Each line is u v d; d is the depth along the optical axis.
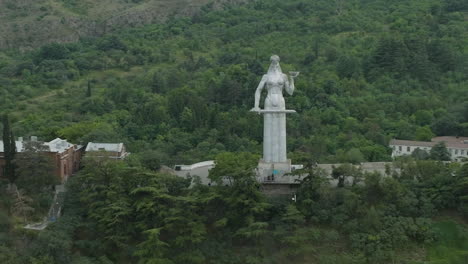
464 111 141.88
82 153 102.69
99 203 76.75
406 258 71.19
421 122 144.88
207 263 72.56
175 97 149.62
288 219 73.44
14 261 70.00
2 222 75.81
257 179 80.12
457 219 75.88
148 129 138.12
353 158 110.56
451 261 70.12
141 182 79.19
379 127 138.50
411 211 76.19
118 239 73.56
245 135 133.50
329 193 76.06
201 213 77.25
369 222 73.12
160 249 71.50
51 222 75.94
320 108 148.25
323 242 73.38
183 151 123.00
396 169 87.88
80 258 71.75
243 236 74.50
